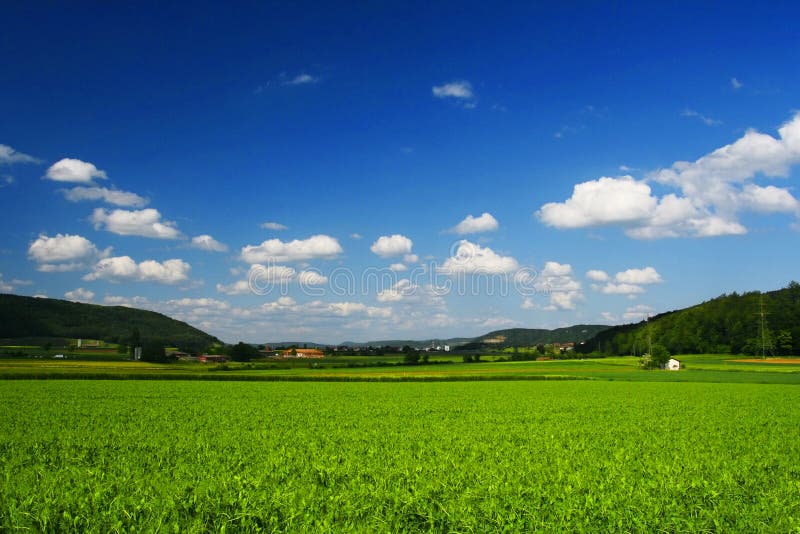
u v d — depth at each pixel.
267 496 12.85
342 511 11.88
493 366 112.38
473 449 20.41
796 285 167.88
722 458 19.22
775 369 105.06
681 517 11.84
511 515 11.52
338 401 42.84
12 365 93.00
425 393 52.25
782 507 12.66
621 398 47.75
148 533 10.30
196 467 16.61
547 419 31.50
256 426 27.12
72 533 10.62
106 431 24.81
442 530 11.16
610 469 16.78
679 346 156.50
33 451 19.61
